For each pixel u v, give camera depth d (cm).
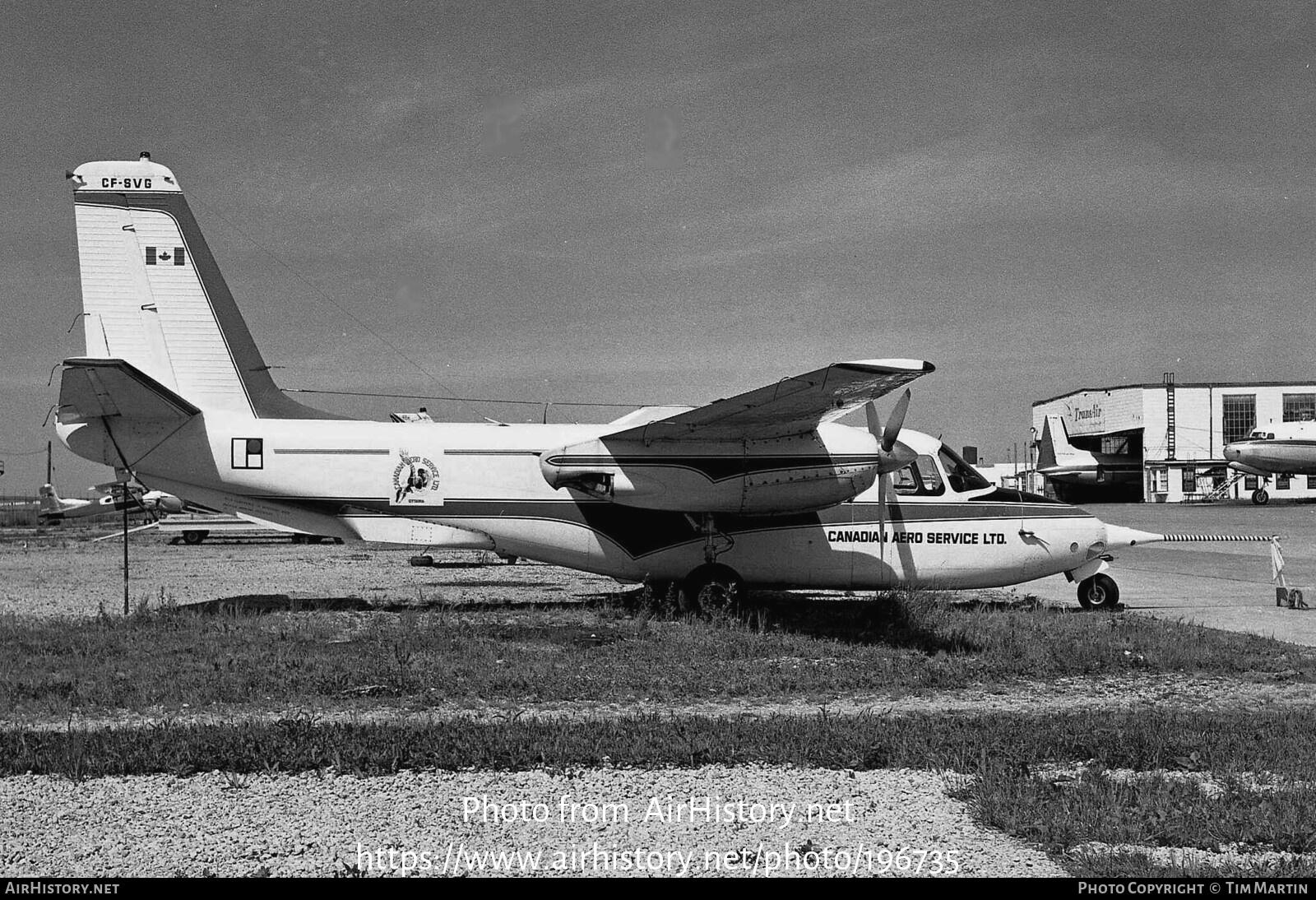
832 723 834
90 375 1394
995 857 556
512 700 966
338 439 1553
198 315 1585
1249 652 1198
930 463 1628
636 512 1562
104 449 1520
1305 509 6412
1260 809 616
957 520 1608
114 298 1567
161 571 2441
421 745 745
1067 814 608
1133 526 4459
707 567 1537
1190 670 1119
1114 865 534
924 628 1330
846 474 1507
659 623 1411
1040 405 9819
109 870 527
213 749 727
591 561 1577
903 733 794
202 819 607
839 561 1587
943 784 688
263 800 643
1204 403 7944
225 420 1547
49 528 5456
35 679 1021
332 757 719
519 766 719
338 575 2314
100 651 1173
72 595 1861
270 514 1564
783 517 1580
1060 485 8538
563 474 1489
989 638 1265
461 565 2638
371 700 956
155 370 1573
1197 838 576
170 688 980
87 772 693
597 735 782
